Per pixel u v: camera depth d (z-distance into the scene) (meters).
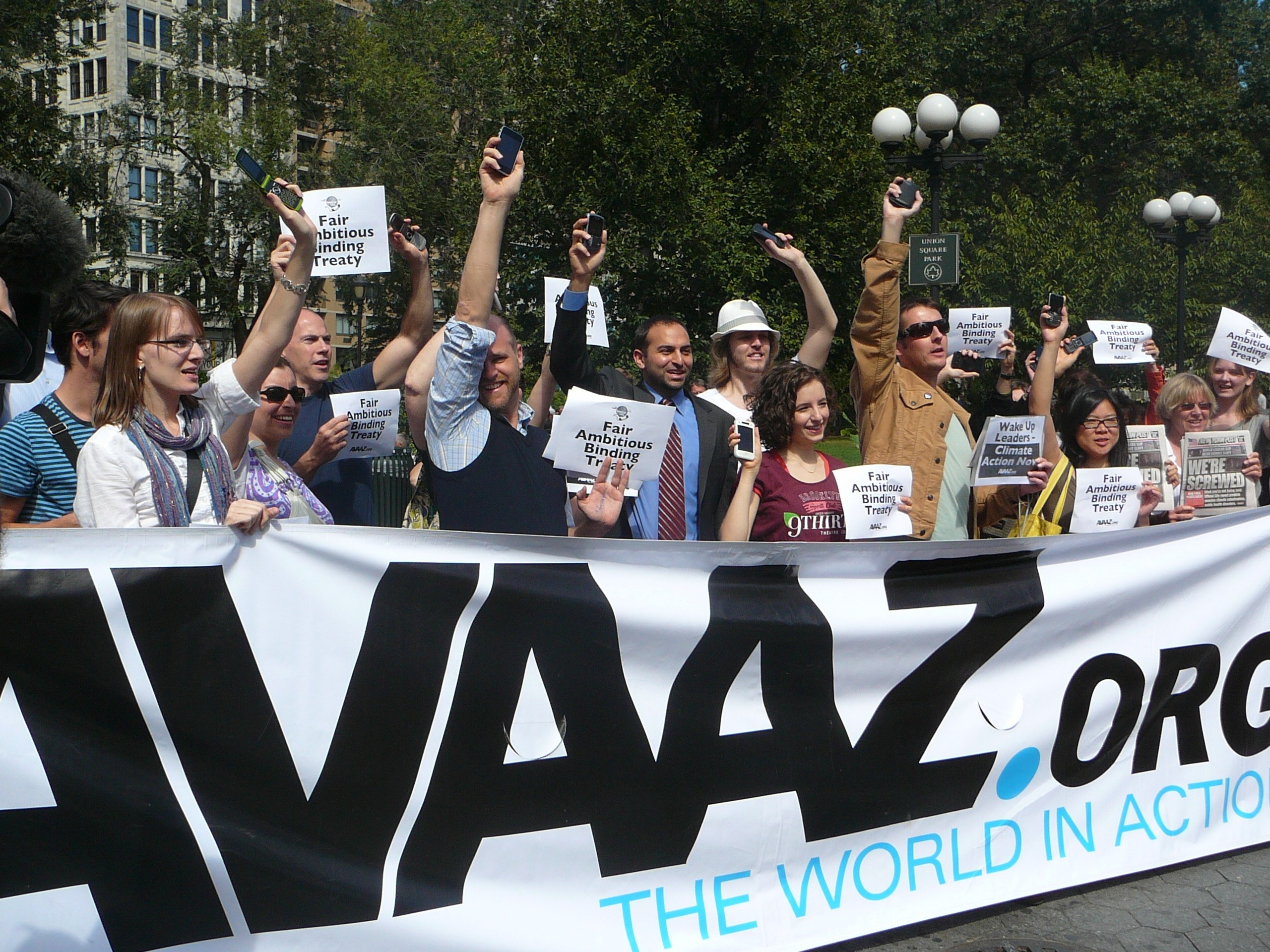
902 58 27.95
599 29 23.19
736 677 3.23
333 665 2.70
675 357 4.25
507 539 2.91
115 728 2.46
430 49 34.91
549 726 2.96
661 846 3.11
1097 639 3.88
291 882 2.62
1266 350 6.11
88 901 2.41
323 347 4.43
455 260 32.31
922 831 3.54
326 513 3.60
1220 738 4.14
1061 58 35.31
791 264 4.98
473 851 2.85
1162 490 4.97
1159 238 14.55
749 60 24.19
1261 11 37.91
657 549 3.13
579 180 22.53
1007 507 4.80
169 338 2.79
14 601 2.37
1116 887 3.83
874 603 3.46
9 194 1.82
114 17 63.56
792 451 4.17
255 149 34.09
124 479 2.72
